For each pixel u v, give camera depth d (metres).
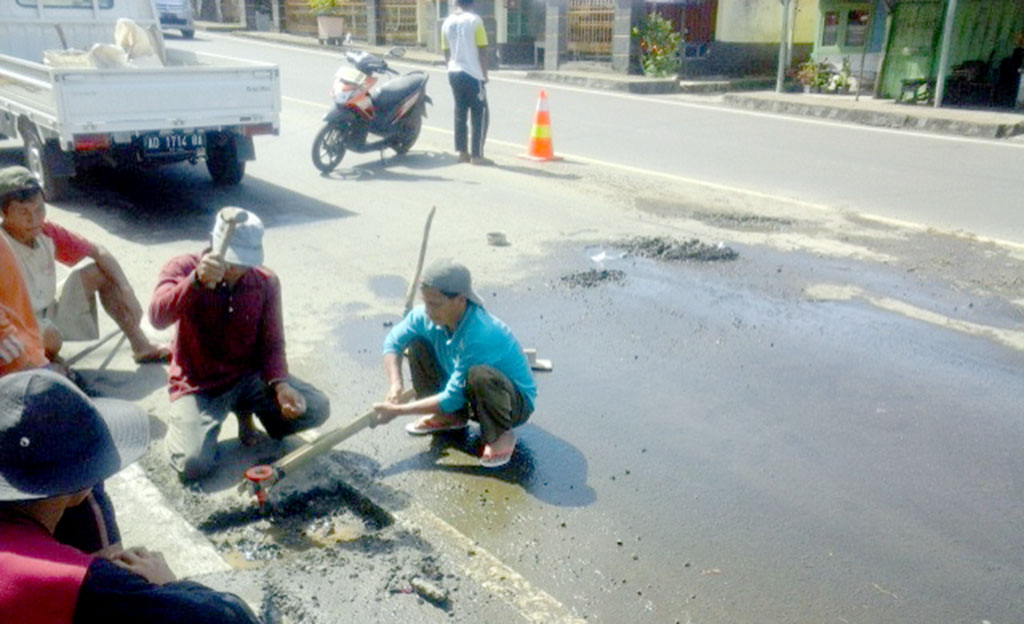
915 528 3.45
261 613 2.88
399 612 2.92
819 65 17.67
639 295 5.99
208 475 3.69
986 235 7.43
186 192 8.58
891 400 4.53
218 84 7.79
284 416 3.80
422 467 3.83
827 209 8.27
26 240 4.21
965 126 12.96
